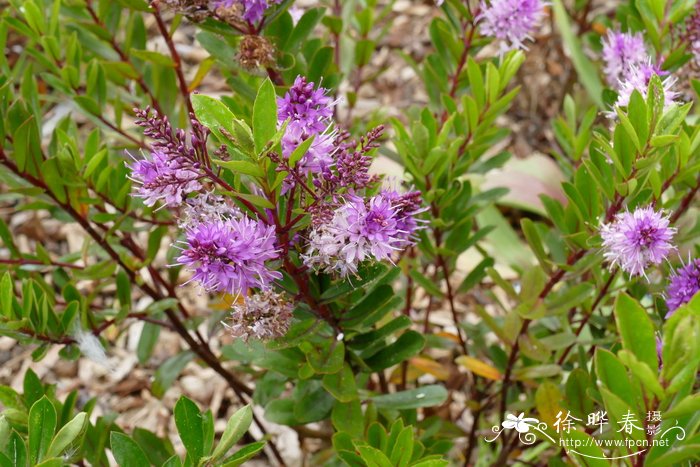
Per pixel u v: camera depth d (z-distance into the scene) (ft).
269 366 1.57
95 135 1.70
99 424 1.66
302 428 1.88
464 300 2.50
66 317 1.60
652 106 1.39
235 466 1.31
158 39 3.18
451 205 1.75
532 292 1.65
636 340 1.20
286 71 1.67
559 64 3.05
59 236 2.68
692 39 1.70
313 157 1.31
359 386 1.65
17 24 1.82
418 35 3.34
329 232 1.32
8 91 1.69
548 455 2.02
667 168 1.54
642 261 1.42
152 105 1.87
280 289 1.46
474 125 1.72
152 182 1.31
